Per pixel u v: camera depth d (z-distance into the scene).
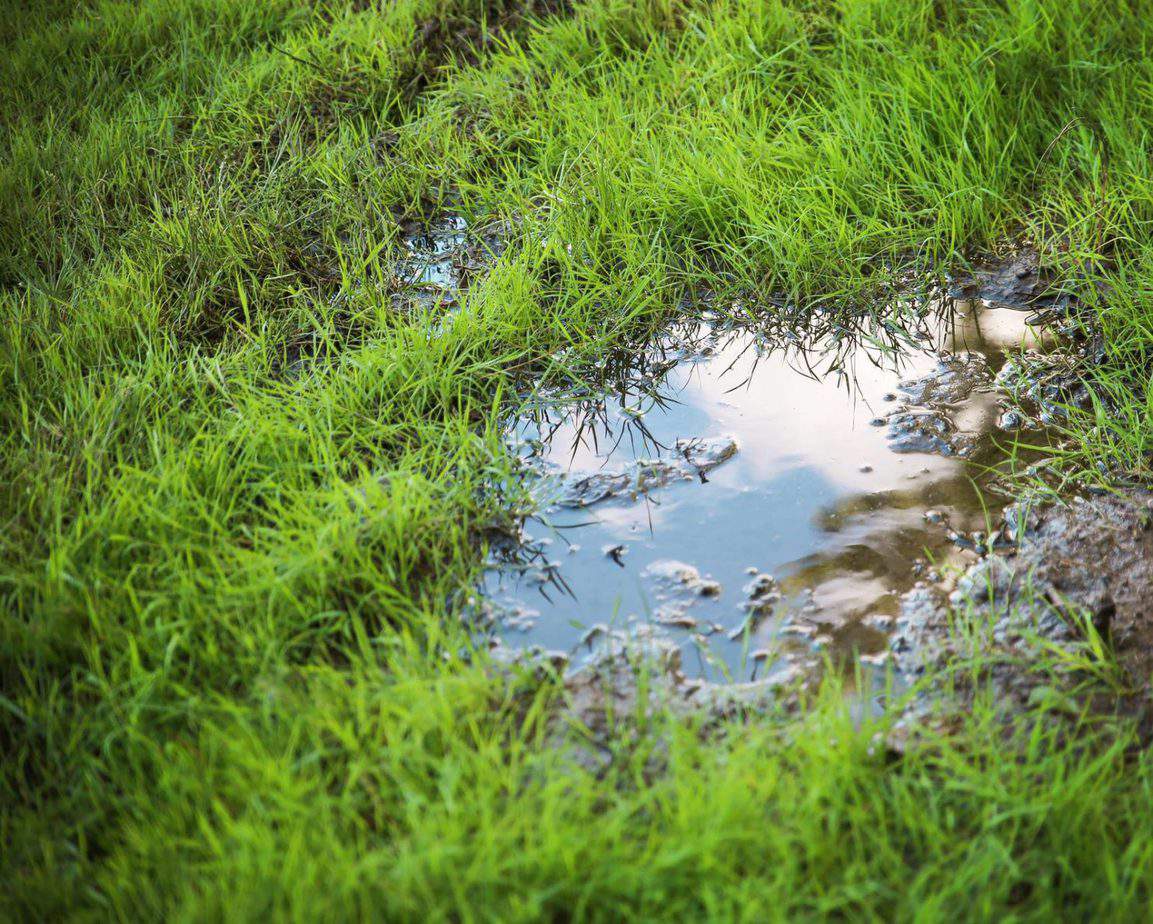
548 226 2.71
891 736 2.09
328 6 3.25
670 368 2.56
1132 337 2.48
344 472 2.35
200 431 2.38
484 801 1.98
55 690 2.09
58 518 2.21
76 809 2.04
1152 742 2.07
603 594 2.26
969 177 2.72
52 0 3.32
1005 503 2.33
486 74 3.02
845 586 2.25
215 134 2.95
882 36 2.95
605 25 3.07
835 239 2.65
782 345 2.59
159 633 2.13
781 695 2.14
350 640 2.19
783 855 1.96
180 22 3.18
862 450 2.42
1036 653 2.15
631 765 2.06
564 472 2.41
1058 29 2.92
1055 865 1.97
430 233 2.80
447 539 2.30
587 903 1.95
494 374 2.50
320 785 2.02
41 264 2.68
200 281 2.64
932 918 1.92
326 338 2.52
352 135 2.93
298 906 1.92
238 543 2.26
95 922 1.96
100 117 2.97
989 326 2.58
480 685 2.12
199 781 2.03
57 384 2.44
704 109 2.85
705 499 2.37
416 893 1.94
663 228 2.67
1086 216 2.61
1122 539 2.26
